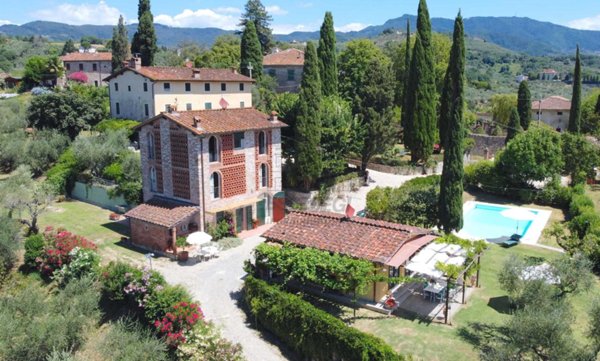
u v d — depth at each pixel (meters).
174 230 37.44
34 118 63.03
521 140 53.53
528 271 25.55
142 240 39.59
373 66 57.50
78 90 82.31
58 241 35.31
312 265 28.27
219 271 35.25
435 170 62.66
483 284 32.34
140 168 48.41
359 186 55.38
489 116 98.94
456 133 40.00
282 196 46.03
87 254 33.31
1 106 72.38
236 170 42.12
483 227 46.09
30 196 41.62
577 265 25.50
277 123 44.91
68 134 62.84
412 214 42.38
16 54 167.50
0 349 26.06
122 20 102.06
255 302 28.28
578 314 27.02
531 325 19.23
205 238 36.50
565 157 55.34
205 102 68.06
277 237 32.75
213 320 28.86
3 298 30.78
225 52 108.00
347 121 51.97
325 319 24.38
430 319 27.61
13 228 37.69
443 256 28.83
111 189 48.78
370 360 22.20
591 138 72.00
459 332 26.02
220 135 40.19
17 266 37.06
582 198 47.22
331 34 61.62
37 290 33.41
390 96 56.50
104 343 27.48
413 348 24.59
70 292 30.47
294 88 93.12
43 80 104.06
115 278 30.61
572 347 18.98
